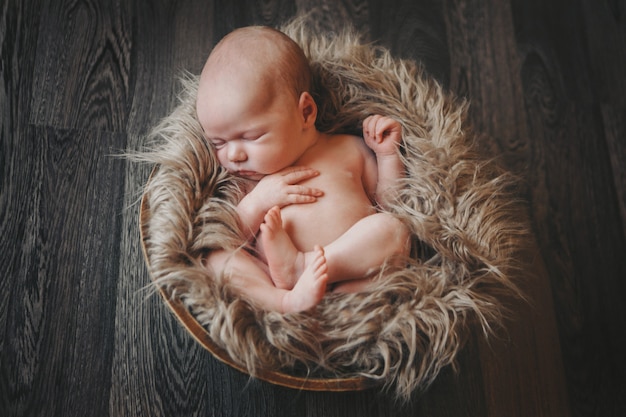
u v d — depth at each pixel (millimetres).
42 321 1063
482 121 1346
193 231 1009
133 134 1226
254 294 988
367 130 1117
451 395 1074
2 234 1113
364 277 1031
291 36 1207
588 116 1369
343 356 966
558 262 1223
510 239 1068
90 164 1186
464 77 1377
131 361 1052
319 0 1393
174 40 1317
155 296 1094
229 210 1043
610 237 1262
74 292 1089
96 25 1300
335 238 1052
